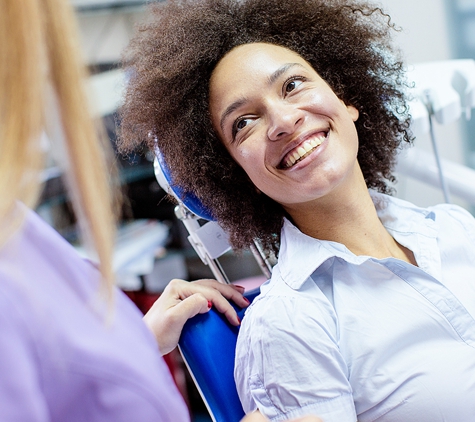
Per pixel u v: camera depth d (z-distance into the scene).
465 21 1.98
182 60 0.99
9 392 0.37
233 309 1.00
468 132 2.05
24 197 0.40
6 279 0.40
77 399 0.42
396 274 0.93
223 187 1.06
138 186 2.15
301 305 0.87
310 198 0.93
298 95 0.93
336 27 1.07
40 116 0.39
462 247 1.04
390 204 1.08
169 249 2.22
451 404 0.85
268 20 1.04
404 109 1.20
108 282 0.45
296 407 0.83
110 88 1.83
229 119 0.96
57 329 0.41
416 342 0.89
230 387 0.93
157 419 0.45
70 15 0.42
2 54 0.37
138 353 0.47
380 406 0.87
